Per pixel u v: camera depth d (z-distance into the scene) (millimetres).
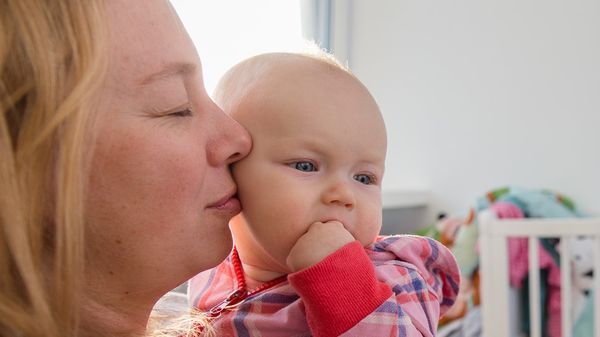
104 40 451
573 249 1793
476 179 2307
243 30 1772
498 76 2252
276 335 633
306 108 627
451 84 2365
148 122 491
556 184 2127
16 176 412
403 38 2480
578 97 2082
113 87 470
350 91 660
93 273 489
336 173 632
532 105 2178
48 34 426
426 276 735
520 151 2205
